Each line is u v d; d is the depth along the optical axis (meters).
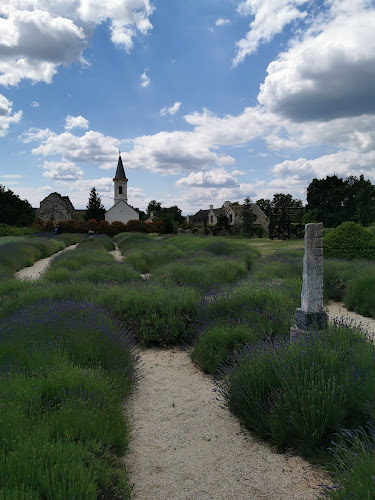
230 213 73.50
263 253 22.95
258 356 4.29
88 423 2.92
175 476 2.99
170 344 6.71
